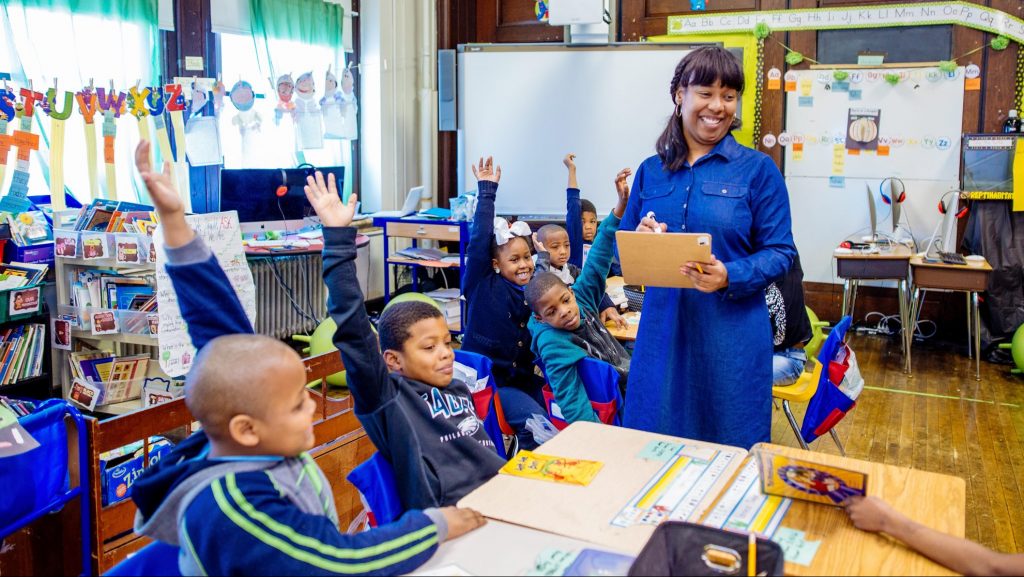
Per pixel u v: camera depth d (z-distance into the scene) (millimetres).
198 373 1210
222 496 1167
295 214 5387
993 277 5809
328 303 1646
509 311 3092
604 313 3582
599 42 5984
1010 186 5840
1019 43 5965
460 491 1811
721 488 1479
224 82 5285
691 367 2209
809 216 6582
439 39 6809
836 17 6328
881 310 6508
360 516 2107
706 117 2133
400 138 6762
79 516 2102
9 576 2145
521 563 1226
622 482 1510
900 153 6309
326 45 5969
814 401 2977
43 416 2018
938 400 4879
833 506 1389
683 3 6684
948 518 1354
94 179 4387
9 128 3965
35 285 3768
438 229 5590
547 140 6148
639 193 2346
